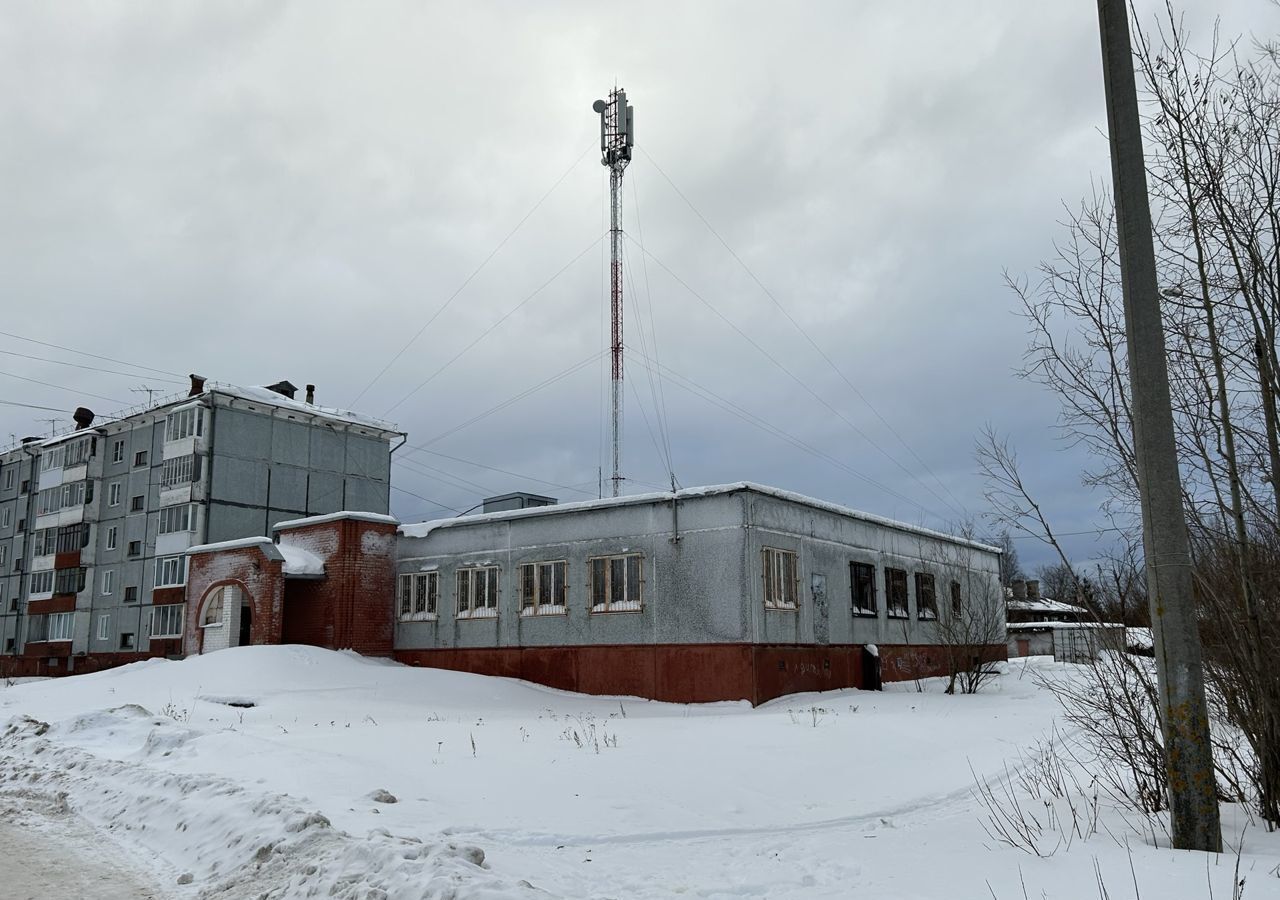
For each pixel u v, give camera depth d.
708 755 12.52
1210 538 7.83
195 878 7.09
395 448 57.56
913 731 15.19
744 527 22.83
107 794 10.23
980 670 27.09
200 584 31.92
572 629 25.52
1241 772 8.95
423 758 12.19
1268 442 7.41
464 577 28.69
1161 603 6.82
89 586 54.66
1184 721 6.66
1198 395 7.80
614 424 34.12
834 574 27.06
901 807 9.52
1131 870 6.04
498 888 5.71
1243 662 7.59
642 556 24.50
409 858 6.42
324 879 6.27
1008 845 7.30
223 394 49.75
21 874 7.27
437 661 28.81
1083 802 8.94
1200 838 6.57
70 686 24.95
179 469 49.38
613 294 35.06
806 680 24.48
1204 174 7.66
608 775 10.94
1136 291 7.04
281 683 23.34
